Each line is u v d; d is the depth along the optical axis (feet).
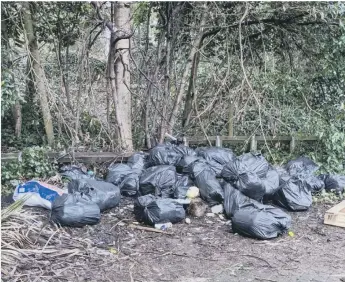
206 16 21.45
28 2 20.34
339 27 20.01
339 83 21.45
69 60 23.49
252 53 22.29
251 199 14.97
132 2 21.72
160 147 18.37
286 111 22.22
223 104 23.03
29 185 15.55
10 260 10.84
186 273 11.19
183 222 14.60
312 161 20.02
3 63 19.10
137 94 22.11
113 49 20.06
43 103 20.74
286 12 20.70
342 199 17.40
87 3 22.00
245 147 22.45
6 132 23.06
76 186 15.20
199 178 16.11
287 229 13.83
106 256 11.92
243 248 12.77
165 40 21.93
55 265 11.12
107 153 19.83
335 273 11.33
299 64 22.50
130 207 15.87
